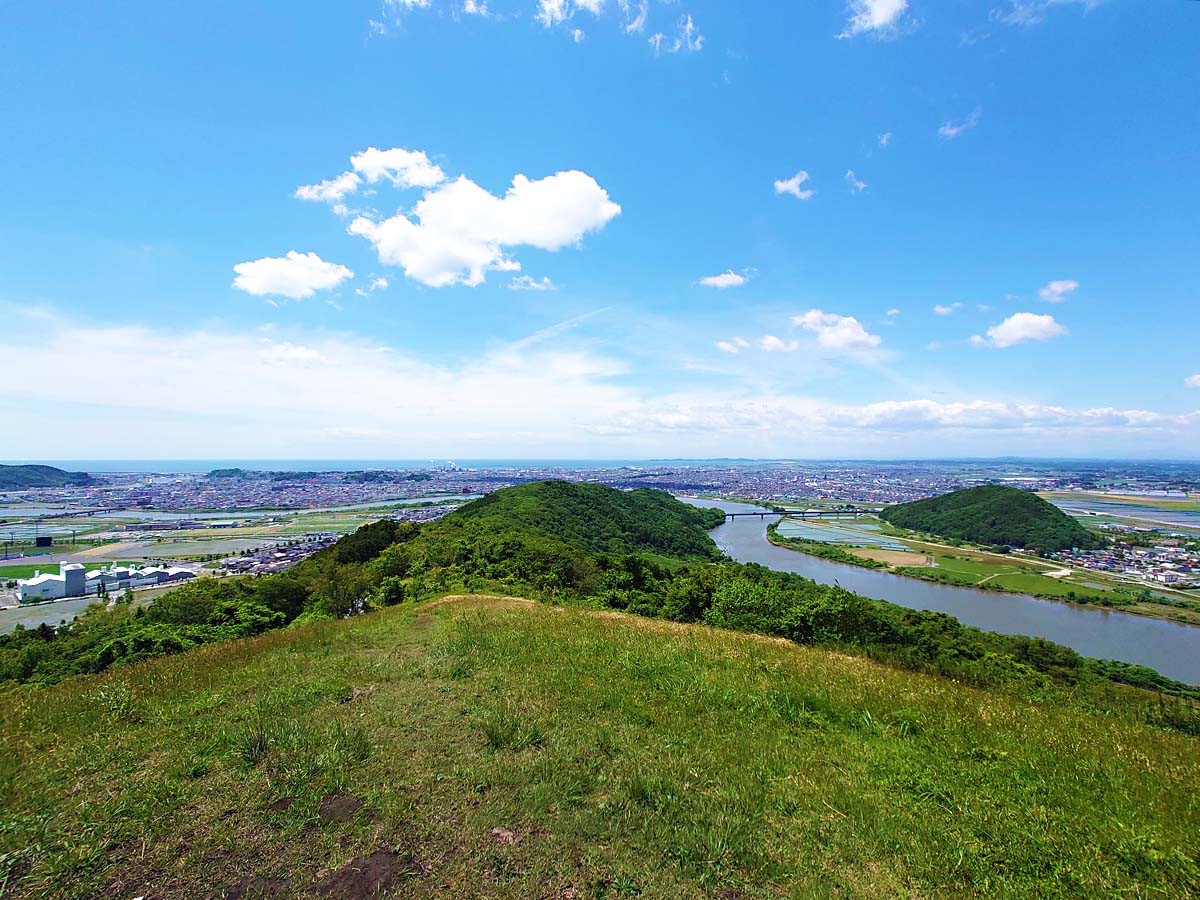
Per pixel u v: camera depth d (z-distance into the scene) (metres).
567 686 9.05
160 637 17.86
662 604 27.88
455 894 4.19
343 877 4.35
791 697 9.02
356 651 11.92
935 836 5.14
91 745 6.80
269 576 38.22
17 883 4.29
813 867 4.65
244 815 5.18
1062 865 4.79
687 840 4.85
